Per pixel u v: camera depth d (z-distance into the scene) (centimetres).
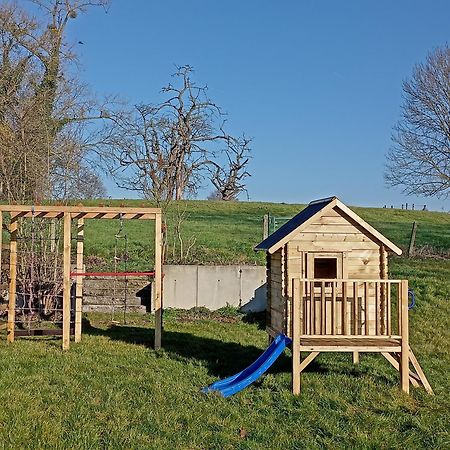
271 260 1061
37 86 2164
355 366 1048
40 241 1516
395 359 920
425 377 932
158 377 926
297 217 1098
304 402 804
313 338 899
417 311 1476
